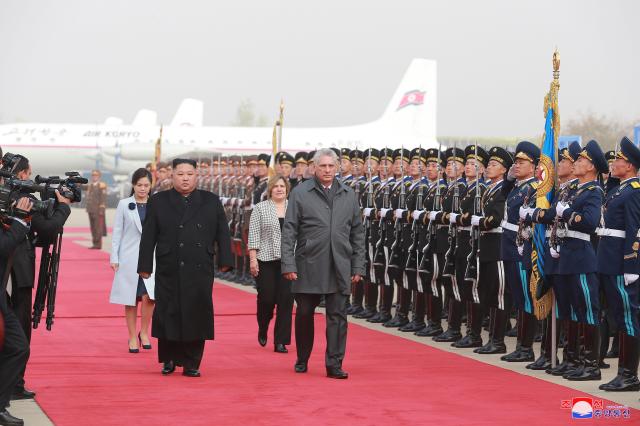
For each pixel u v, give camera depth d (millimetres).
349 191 11609
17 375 8656
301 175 18656
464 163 14250
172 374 11328
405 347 13609
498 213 13039
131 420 8758
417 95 69812
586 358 11320
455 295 14156
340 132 66812
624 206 10695
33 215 9445
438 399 9820
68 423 8617
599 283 11305
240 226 23422
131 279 13125
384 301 16438
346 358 12617
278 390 10312
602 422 8766
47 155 66125
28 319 10070
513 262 12602
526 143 12602
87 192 35500
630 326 10586
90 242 39781
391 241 16062
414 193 15398
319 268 11258
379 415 9016
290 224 11461
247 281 23375
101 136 66625
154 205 11367
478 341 13883
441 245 14477
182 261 11133
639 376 11641
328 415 9008
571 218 11094
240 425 8570
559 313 11648
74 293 20844
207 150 65000
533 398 9898
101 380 10867
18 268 9758
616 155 11000
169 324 11055
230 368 11859
